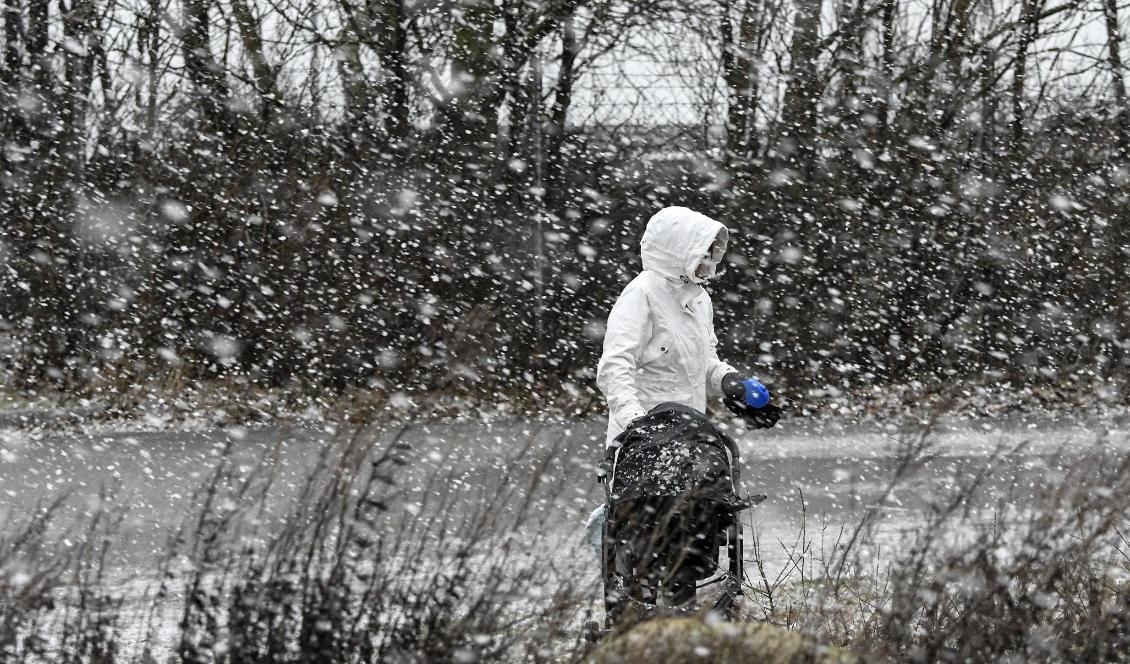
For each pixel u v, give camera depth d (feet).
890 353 162.40
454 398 121.39
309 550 32.01
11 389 132.26
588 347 150.82
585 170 160.25
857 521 68.95
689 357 43.06
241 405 124.06
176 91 156.66
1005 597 33.78
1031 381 159.53
